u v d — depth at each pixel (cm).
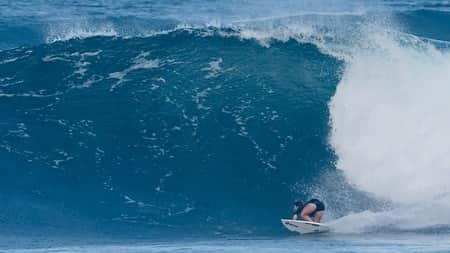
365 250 5416
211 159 7369
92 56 8506
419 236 6019
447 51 8512
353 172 7206
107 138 7556
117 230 6569
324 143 7469
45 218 6762
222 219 6812
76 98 8050
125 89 8112
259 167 7281
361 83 7862
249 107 7838
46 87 8206
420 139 7319
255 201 7012
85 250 5722
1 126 7662
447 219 6438
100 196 7038
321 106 7756
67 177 7194
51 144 7488
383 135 7425
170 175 7238
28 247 5919
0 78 8312
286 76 8100
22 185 7112
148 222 6744
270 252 5397
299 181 7169
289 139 7512
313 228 6341
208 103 7906
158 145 7500
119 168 7288
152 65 8375
